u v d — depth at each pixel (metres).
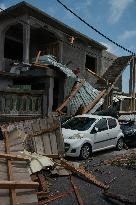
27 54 18.28
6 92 12.27
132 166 10.45
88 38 23.22
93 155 12.66
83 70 23.95
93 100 18.94
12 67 17.48
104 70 27.06
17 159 5.66
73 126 12.45
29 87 15.85
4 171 5.25
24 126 9.84
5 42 20.80
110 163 10.91
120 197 6.70
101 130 12.70
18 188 4.78
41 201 6.21
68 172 8.75
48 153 9.62
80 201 6.40
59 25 20.33
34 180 7.08
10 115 12.35
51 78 16.14
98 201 6.57
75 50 23.03
